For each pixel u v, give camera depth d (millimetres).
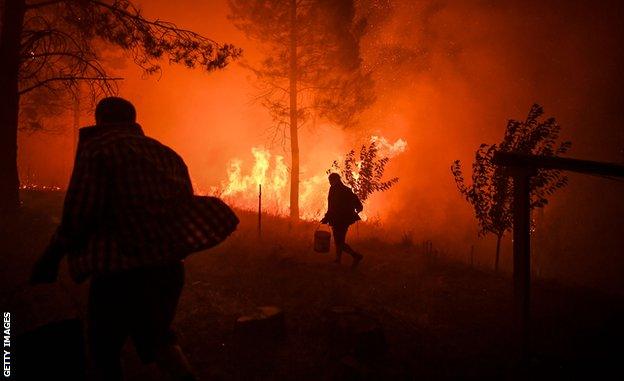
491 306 6246
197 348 3986
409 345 4523
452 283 7359
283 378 3658
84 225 2088
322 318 4824
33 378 2314
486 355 4520
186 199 2492
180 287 2469
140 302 2283
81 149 2287
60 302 4262
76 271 2105
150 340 2391
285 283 6266
